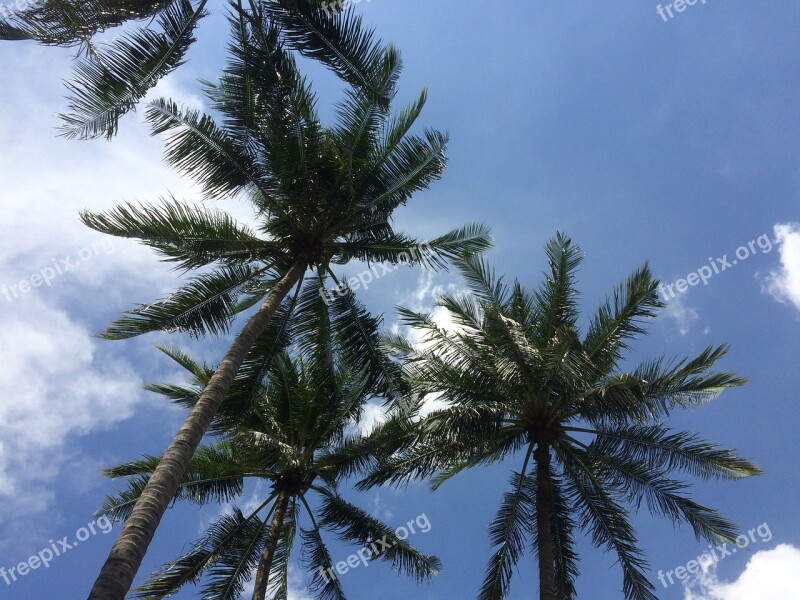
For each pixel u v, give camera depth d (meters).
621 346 15.78
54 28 11.88
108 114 12.56
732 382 15.08
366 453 17.08
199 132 14.27
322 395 17.20
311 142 15.03
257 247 14.62
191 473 16.80
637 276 15.52
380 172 15.14
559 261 17.78
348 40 13.92
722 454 15.36
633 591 15.45
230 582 16.89
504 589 15.96
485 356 16.66
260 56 14.13
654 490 15.90
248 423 17.48
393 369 15.02
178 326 14.07
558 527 16.88
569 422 16.59
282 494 17.58
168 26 12.88
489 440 16.34
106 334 13.59
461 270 16.27
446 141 15.32
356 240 15.38
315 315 15.12
